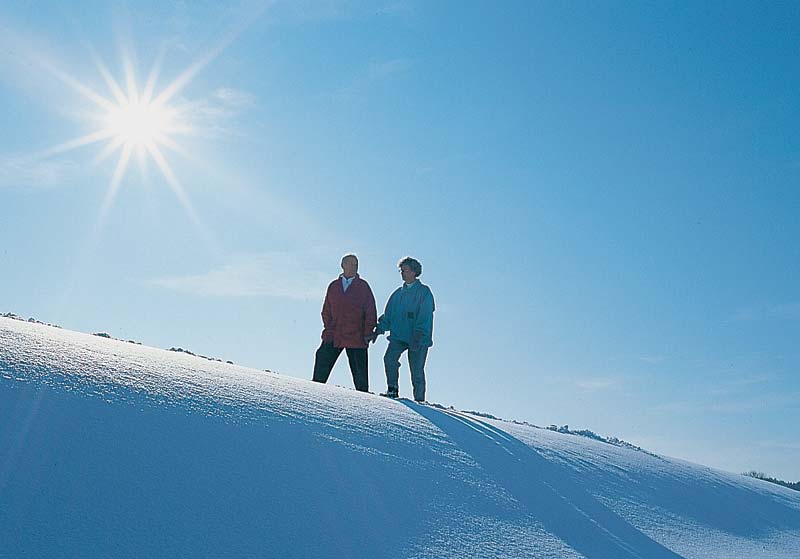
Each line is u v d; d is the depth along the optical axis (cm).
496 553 464
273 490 430
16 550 310
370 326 1020
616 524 629
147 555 334
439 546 444
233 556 357
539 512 578
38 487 352
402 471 539
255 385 624
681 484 902
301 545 389
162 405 475
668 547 614
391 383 1018
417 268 1027
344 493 464
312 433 536
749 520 861
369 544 416
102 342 611
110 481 376
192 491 396
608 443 1100
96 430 413
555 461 755
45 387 439
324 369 1027
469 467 614
